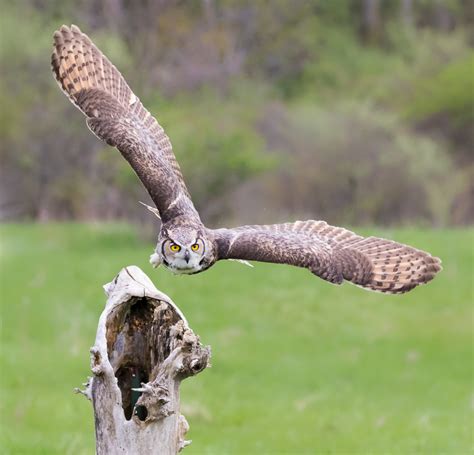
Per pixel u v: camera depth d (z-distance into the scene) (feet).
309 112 150.82
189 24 170.81
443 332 81.76
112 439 29.22
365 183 145.28
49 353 72.69
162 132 32.07
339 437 58.75
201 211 119.03
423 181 145.89
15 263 98.32
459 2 226.79
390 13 217.97
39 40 146.51
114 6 159.43
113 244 112.57
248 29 187.11
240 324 81.30
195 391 65.72
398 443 57.88
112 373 28.94
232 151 115.96
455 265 96.17
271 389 68.49
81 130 144.05
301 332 80.53
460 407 67.05
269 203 142.82
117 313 29.71
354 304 86.84
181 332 29.25
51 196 148.36
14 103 142.41
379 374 73.41
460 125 168.14
